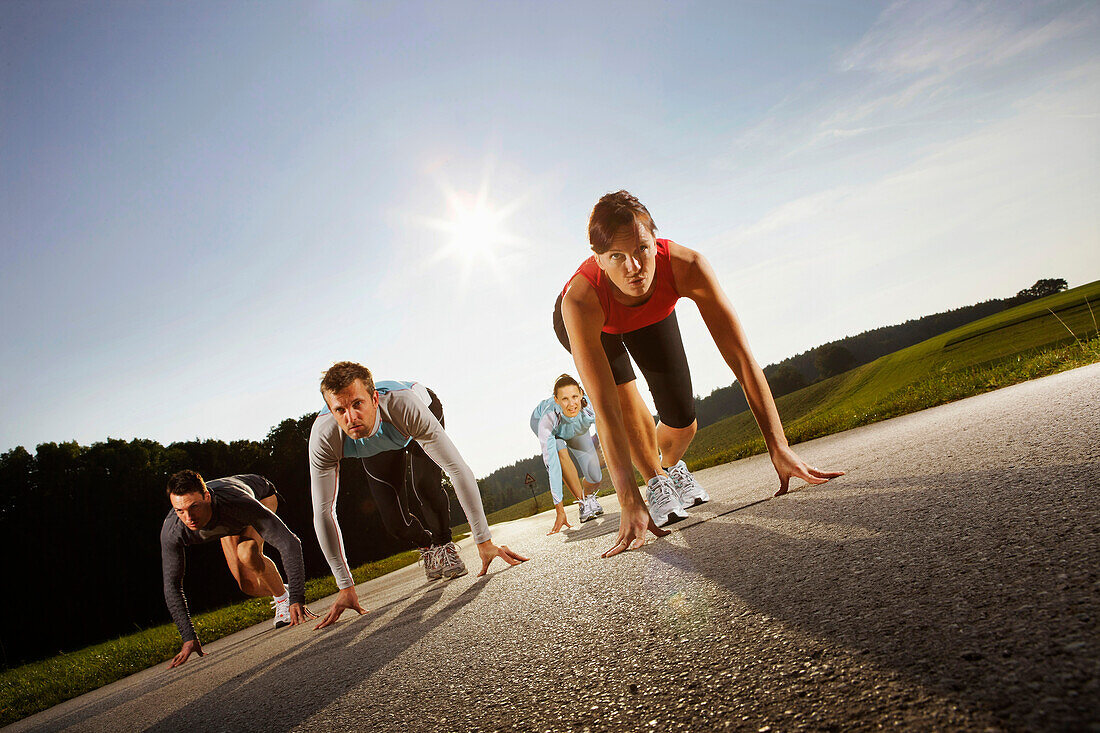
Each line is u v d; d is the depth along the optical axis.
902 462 2.92
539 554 4.32
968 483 2.04
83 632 24.03
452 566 4.92
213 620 8.17
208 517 4.40
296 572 4.71
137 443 29.58
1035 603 1.02
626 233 2.83
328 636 3.55
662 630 1.54
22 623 23.09
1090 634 0.87
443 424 5.27
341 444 4.00
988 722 0.74
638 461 3.78
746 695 1.03
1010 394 4.84
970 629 1.00
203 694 2.83
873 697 0.89
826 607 1.30
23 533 24.25
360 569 13.68
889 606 1.20
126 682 5.02
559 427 6.49
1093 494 1.52
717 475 6.69
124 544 26.56
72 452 27.02
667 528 3.22
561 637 1.81
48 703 5.39
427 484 4.82
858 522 1.96
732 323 3.08
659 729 1.02
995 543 1.37
